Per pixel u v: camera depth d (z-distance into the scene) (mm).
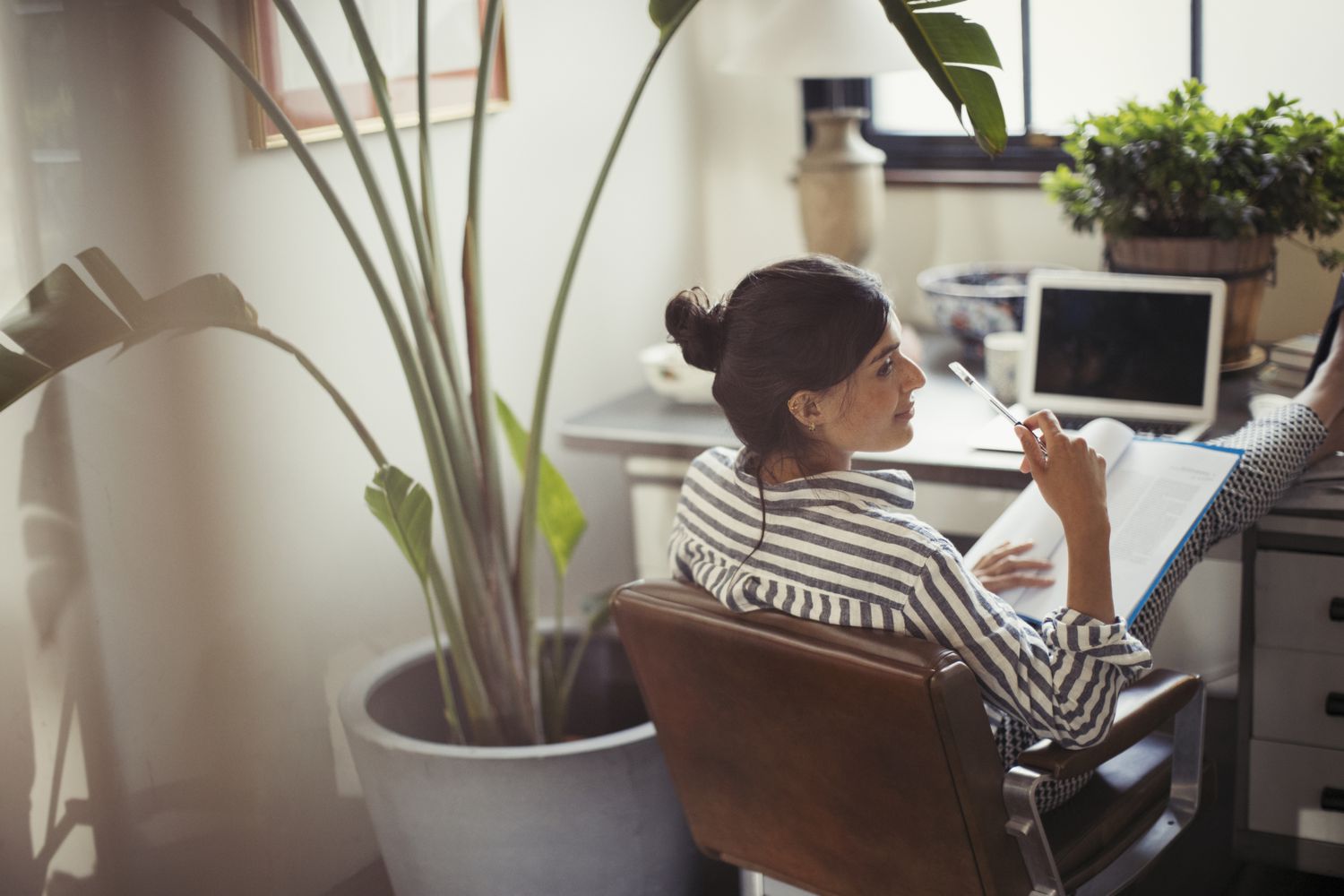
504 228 2312
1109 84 2572
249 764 1923
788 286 1291
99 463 1708
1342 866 1835
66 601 1716
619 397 2553
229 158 1792
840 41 2340
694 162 2891
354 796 2076
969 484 1957
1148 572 1514
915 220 2779
